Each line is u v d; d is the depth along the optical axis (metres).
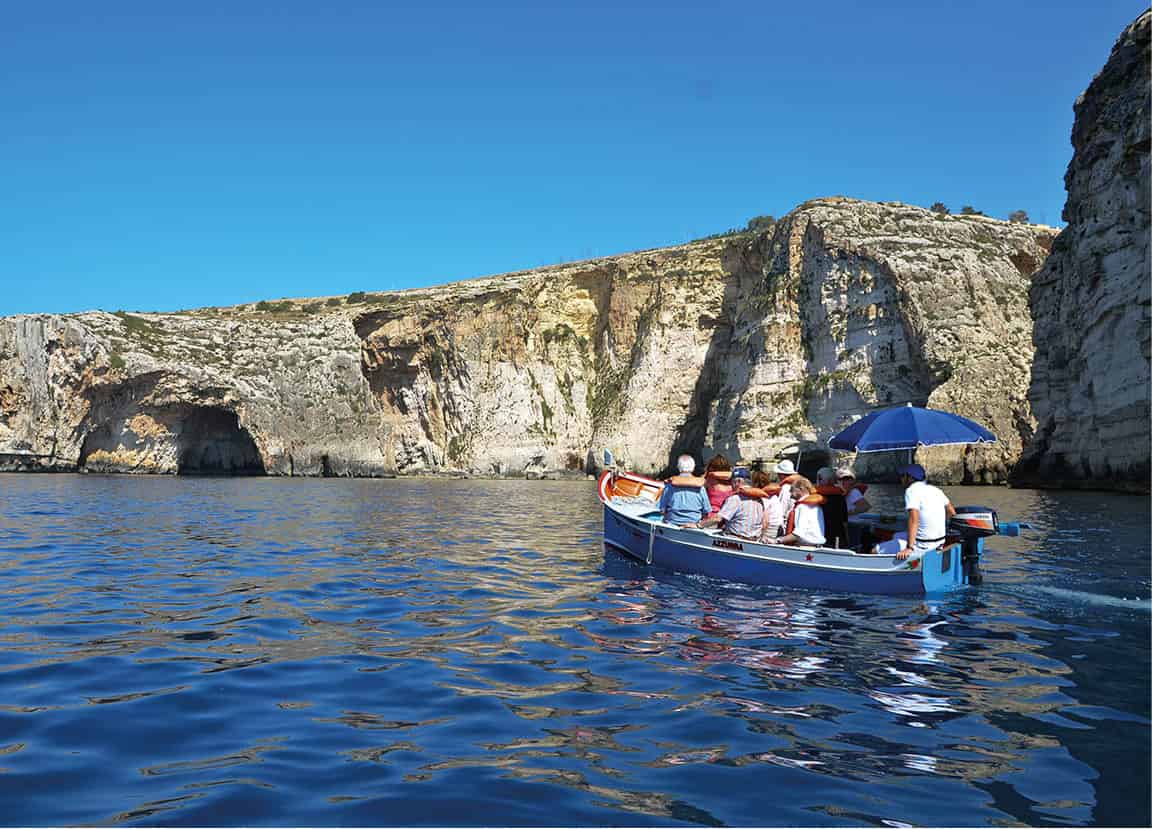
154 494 41.06
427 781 5.62
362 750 6.21
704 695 7.66
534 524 26.11
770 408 68.75
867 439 14.20
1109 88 41.84
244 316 89.56
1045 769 5.92
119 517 27.02
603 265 92.19
